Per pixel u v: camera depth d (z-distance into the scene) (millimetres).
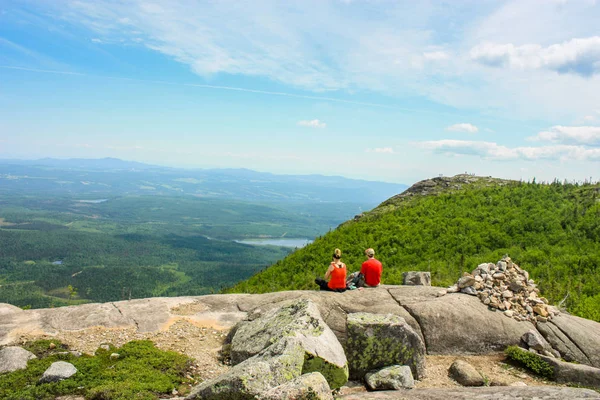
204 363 9141
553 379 8734
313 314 8617
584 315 15266
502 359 9812
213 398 5805
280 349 6883
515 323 10609
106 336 10211
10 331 10023
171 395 7438
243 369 6000
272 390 5449
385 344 8742
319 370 6977
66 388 7270
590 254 23391
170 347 9875
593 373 8430
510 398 6094
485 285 11750
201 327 11172
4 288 190750
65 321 10805
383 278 25438
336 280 11836
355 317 9211
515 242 28453
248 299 12836
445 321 10430
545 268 22719
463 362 9117
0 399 6812
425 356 9750
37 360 8477
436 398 6309
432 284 18844
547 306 11172
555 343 10086
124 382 7480
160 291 197875
